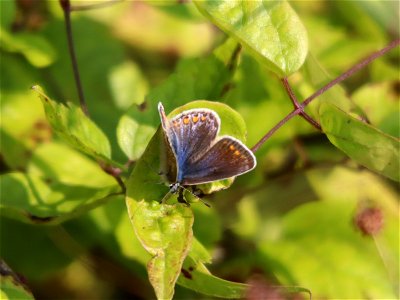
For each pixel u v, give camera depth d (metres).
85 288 0.32
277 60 0.25
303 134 0.31
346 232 0.30
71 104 0.26
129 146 0.27
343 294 0.29
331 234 0.30
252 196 0.32
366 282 0.29
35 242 0.32
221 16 0.26
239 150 0.24
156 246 0.23
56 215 0.27
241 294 0.25
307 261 0.29
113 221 0.30
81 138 0.26
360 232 0.30
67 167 0.30
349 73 0.26
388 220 0.30
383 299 0.29
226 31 0.26
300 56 0.25
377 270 0.29
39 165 0.30
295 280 0.29
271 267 0.30
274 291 0.29
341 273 0.29
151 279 0.23
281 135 0.30
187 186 0.25
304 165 0.31
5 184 0.27
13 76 0.32
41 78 0.32
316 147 0.32
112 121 0.32
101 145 0.26
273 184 0.32
